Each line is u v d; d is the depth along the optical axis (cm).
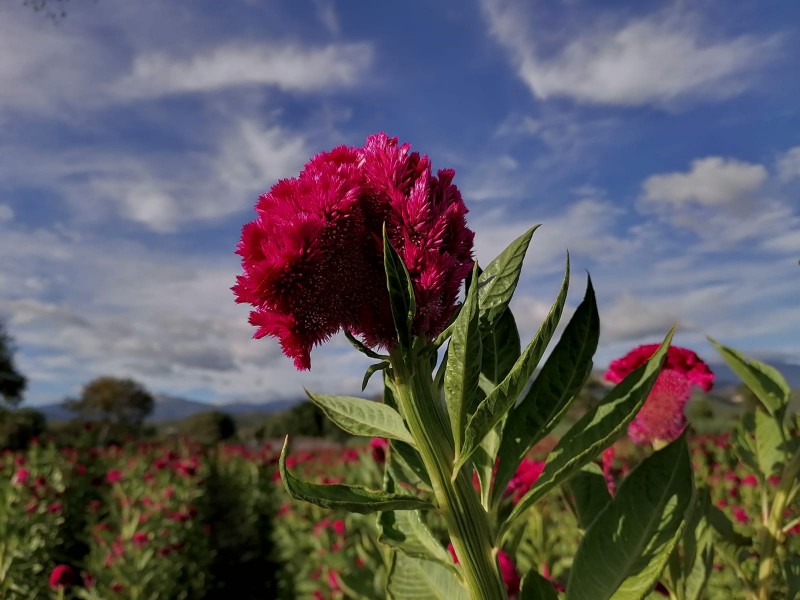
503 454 33
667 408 58
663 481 31
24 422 827
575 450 32
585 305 33
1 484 260
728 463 259
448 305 31
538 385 34
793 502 49
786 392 49
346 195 29
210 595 292
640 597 29
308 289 29
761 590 45
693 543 43
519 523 63
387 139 33
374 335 31
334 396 36
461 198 33
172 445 591
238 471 478
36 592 205
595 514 40
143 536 217
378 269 30
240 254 31
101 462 459
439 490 30
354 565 155
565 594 31
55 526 270
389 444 38
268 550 330
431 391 31
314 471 376
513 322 38
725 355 51
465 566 30
